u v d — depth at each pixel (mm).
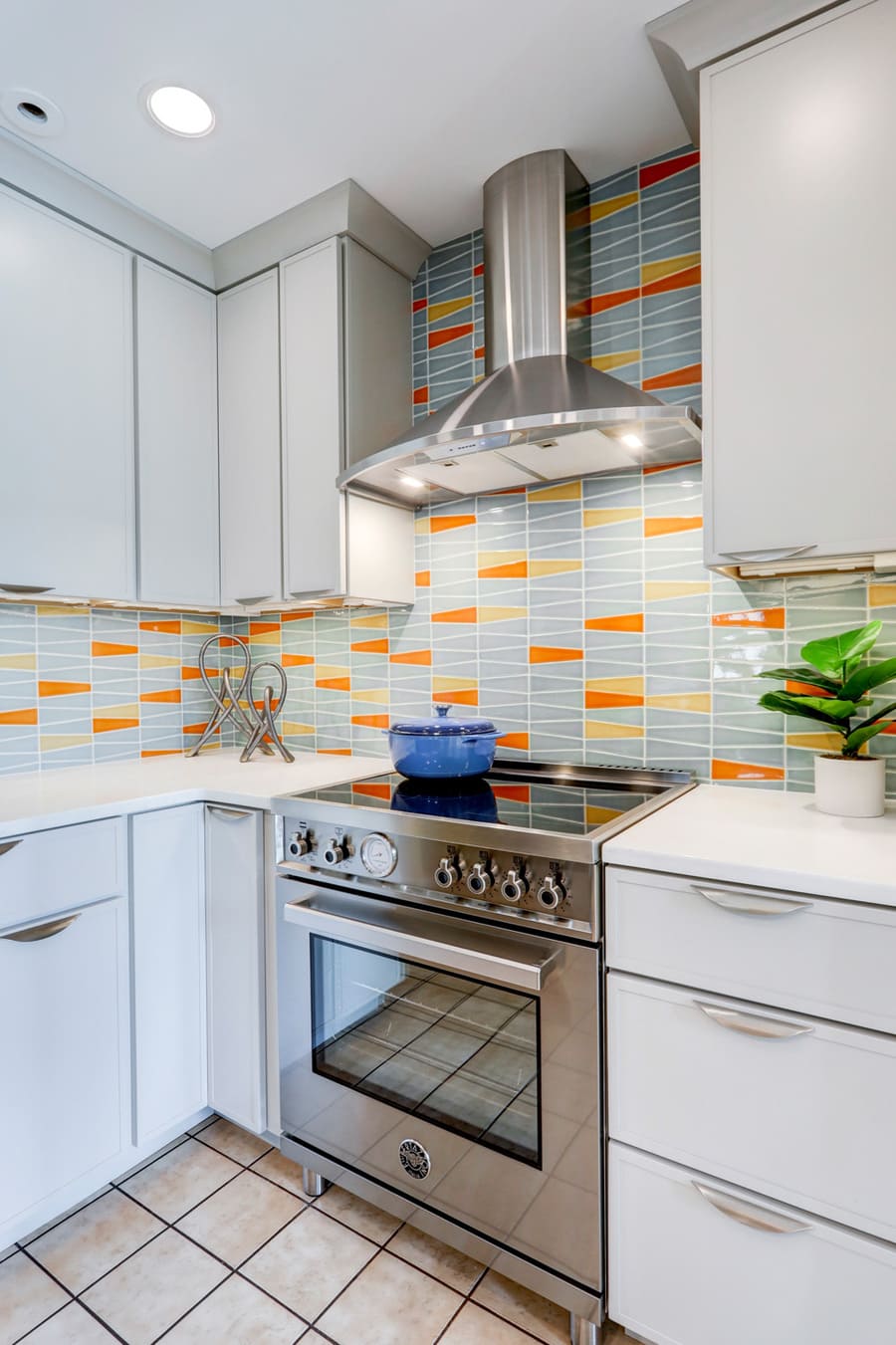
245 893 1566
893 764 1352
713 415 1221
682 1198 1014
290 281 1893
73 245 1718
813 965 907
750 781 1518
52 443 1674
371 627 2133
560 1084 1108
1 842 1288
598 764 1709
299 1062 1466
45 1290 1238
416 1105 1291
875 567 1307
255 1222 1397
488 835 1162
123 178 1679
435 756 1536
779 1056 932
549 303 1613
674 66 1317
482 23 1257
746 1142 960
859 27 1092
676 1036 1013
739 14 1173
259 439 1972
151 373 1897
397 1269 1282
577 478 1734
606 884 1068
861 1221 880
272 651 2385
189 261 1979
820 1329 912
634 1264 1061
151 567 1900
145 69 1350
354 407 1818
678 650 1602
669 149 1612
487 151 1611
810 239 1134
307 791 1554
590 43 1299
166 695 2279
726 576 1483
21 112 1458
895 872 898
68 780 1771
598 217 1708
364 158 1623
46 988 1354
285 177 1684
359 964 1384
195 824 1648
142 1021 1524
